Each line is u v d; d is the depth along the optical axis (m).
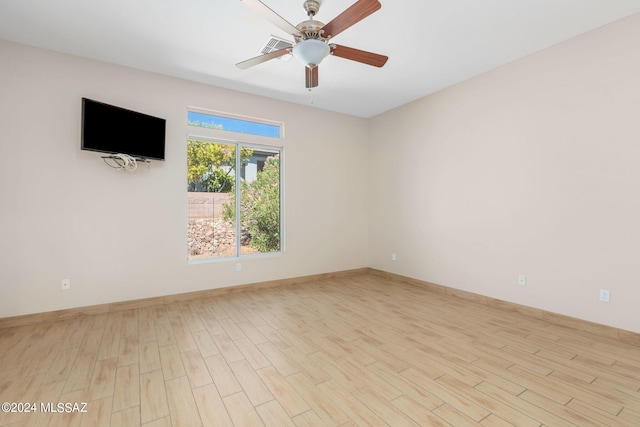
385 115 5.32
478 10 2.57
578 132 2.99
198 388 2.03
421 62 3.50
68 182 3.29
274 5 2.50
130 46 3.14
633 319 2.67
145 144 3.55
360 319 3.29
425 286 4.60
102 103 3.21
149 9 2.55
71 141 3.29
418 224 4.73
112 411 1.79
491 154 3.74
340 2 2.46
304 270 4.98
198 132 4.08
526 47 3.20
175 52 3.26
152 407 1.83
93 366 2.30
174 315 3.41
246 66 2.72
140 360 2.40
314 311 3.55
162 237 3.81
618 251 2.75
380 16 2.63
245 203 4.58
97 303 3.43
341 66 3.58
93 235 3.41
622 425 1.66
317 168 5.11
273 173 4.80
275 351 2.55
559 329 3.01
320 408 1.82
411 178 4.84
